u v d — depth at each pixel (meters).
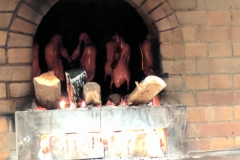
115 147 2.38
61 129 2.28
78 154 2.34
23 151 2.25
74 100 2.38
